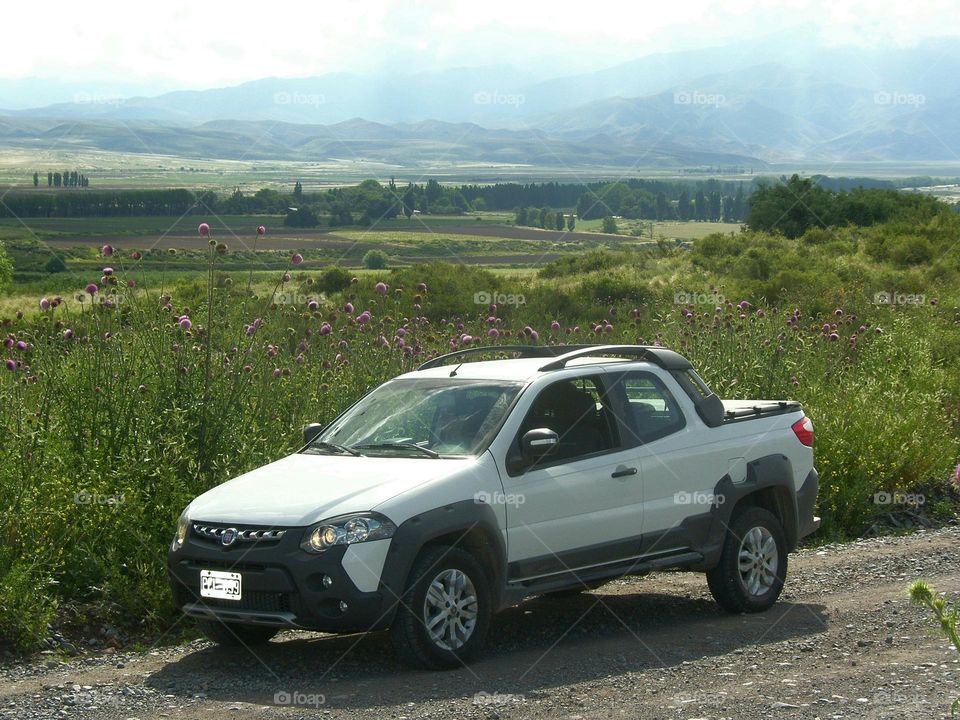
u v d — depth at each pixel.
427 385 7.94
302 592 6.36
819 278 33.09
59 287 29.17
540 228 111.25
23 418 9.15
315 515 6.50
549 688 6.24
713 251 46.53
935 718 5.43
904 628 7.57
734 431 8.41
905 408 13.80
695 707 5.78
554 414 7.52
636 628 7.84
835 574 9.60
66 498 8.46
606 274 39.31
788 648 7.13
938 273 36.22
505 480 7.05
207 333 9.45
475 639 6.78
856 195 58.88
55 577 8.28
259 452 9.34
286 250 70.06
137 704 6.08
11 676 6.84
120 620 8.20
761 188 59.56
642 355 8.39
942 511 12.72
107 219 126.00
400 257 72.38
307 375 10.90
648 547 7.74
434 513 6.62
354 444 7.61
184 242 72.94
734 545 8.16
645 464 7.75
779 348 14.45
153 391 9.23
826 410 13.41
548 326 26.09
